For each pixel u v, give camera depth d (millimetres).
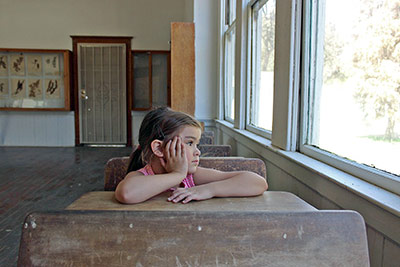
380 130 914
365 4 1000
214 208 801
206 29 4555
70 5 7156
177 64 3434
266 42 2340
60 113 7219
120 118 7324
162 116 957
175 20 7363
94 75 7223
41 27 7141
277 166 1669
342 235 574
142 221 561
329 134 1263
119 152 6492
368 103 983
